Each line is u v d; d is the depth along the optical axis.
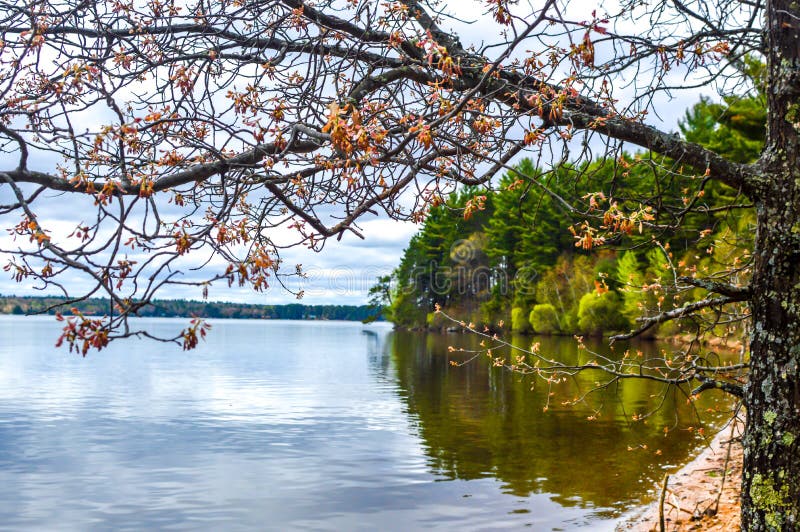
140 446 12.80
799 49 3.94
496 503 8.80
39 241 2.38
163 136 3.23
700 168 4.06
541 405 17.48
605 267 49.38
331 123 2.51
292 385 23.12
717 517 6.93
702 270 5.52
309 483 10.08
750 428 3.98
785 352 3.84
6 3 3.43
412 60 3.59
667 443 12.20
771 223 3.94
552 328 58.06
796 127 3.91
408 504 8.92
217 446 12.76
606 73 4.00
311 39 3.90
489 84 3.86
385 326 172.25
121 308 2.35
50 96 3.30
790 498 3.77
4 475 10.66
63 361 33.75
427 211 3.85
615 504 8.41
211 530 8.10
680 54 3.98
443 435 13.50
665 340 39.91
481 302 76.00
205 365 32.03
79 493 9.66
